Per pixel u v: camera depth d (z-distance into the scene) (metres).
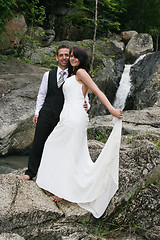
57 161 2.26
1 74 6.30
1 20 7.44
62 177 2.22
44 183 2.29
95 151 3.04
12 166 4.40
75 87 2.28
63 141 2.26
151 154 2.71
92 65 8.18
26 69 6.97
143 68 8.66
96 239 2.05
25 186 2.33
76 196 2.21
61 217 2.14
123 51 9.99
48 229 2.05
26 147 5.22
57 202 2.27
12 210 1.94
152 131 4.18
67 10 10.62
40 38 9.65
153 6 11.90
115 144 2.18
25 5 9.53
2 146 4.79
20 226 1.95
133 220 2.42
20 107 5.43
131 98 8.06
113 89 8.41
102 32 10.81
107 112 7.71
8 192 2.16
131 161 2.73
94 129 4.62
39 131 2.63
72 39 10.29
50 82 2.68
